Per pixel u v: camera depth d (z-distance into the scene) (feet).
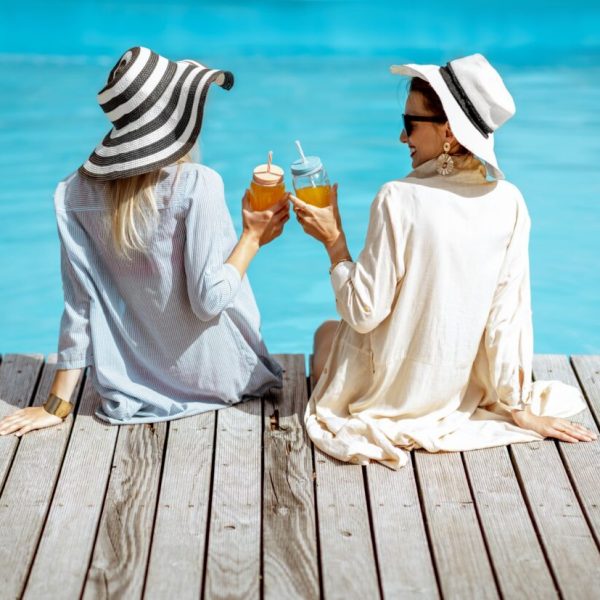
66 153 28.58
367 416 12.44
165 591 10.01
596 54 38.45
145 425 13.00
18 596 9.95
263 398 13.67
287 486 11.75
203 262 11.69
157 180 11.60
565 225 24.63
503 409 12.91
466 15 39.75
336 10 39.88
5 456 12.25
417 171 11.87
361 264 11.68
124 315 12.68
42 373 14.46
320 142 29.73
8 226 24.50
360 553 10.61
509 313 12.12
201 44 39.91
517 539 10.79
